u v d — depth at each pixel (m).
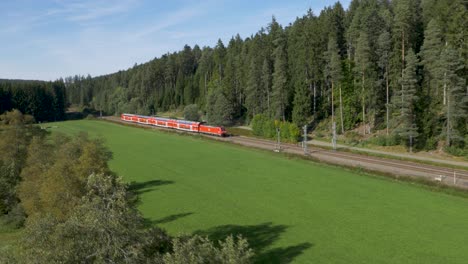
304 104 104.19
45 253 19.69
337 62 94.06
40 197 40.53
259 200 52.81
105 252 20.42
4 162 60.00
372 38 95.00
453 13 80.38
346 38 107.19
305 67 106.44
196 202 53.03
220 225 44.38
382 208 47.53
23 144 65.94
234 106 140.38
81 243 20.50
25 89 195.00
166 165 77.12
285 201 51.88
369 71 89.25
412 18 92.06
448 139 72.75
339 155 78.50
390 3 131.50
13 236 44.06
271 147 91.38
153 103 196.88
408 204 48.59
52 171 40.16
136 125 152.25
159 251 22.75
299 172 67.06
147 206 52.09
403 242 37.88
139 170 73.50
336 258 35.06
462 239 38.09
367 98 92.00
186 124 127.56
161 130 133.25
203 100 161.12
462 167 64.50
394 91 86.81
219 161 78.88
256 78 120.69
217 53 165.88
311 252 36.47
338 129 98.81
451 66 70.62
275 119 109.31
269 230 42.31
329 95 106.06
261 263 34.75
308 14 120.44
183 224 45.03
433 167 65.81
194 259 19.23
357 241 38.50
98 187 23.81
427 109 77.62
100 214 21.36
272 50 128.38
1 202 51.28
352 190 55.38
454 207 47.00
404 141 79.50
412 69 76.56
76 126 156.38
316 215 46.16
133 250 20.78
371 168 66.31
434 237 38.75
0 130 76.44
